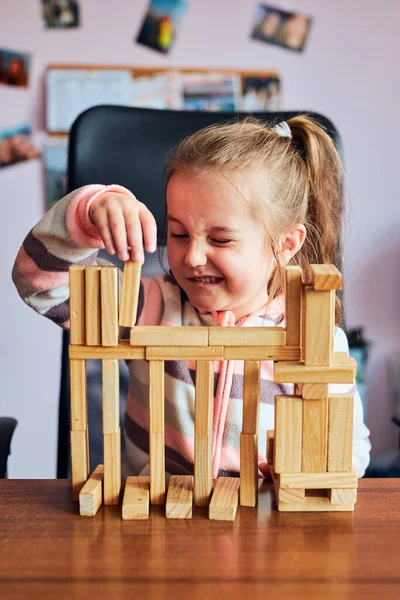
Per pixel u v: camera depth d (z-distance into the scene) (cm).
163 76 229
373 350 239
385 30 230
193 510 73
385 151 234
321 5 229
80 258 93
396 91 232
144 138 130
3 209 230
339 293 122
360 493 77
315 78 231
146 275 128
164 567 62
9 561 63
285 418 71
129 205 81
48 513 72
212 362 72
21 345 235
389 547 65
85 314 71
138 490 74
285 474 72
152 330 72
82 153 128
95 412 124
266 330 71
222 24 229
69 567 62
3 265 232
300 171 107
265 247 98
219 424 99
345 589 59
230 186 92
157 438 73
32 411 238
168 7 227
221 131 101
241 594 58
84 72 228
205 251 92
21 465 239
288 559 63
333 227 116
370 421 242
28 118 229
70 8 226
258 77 230
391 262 236
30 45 227
